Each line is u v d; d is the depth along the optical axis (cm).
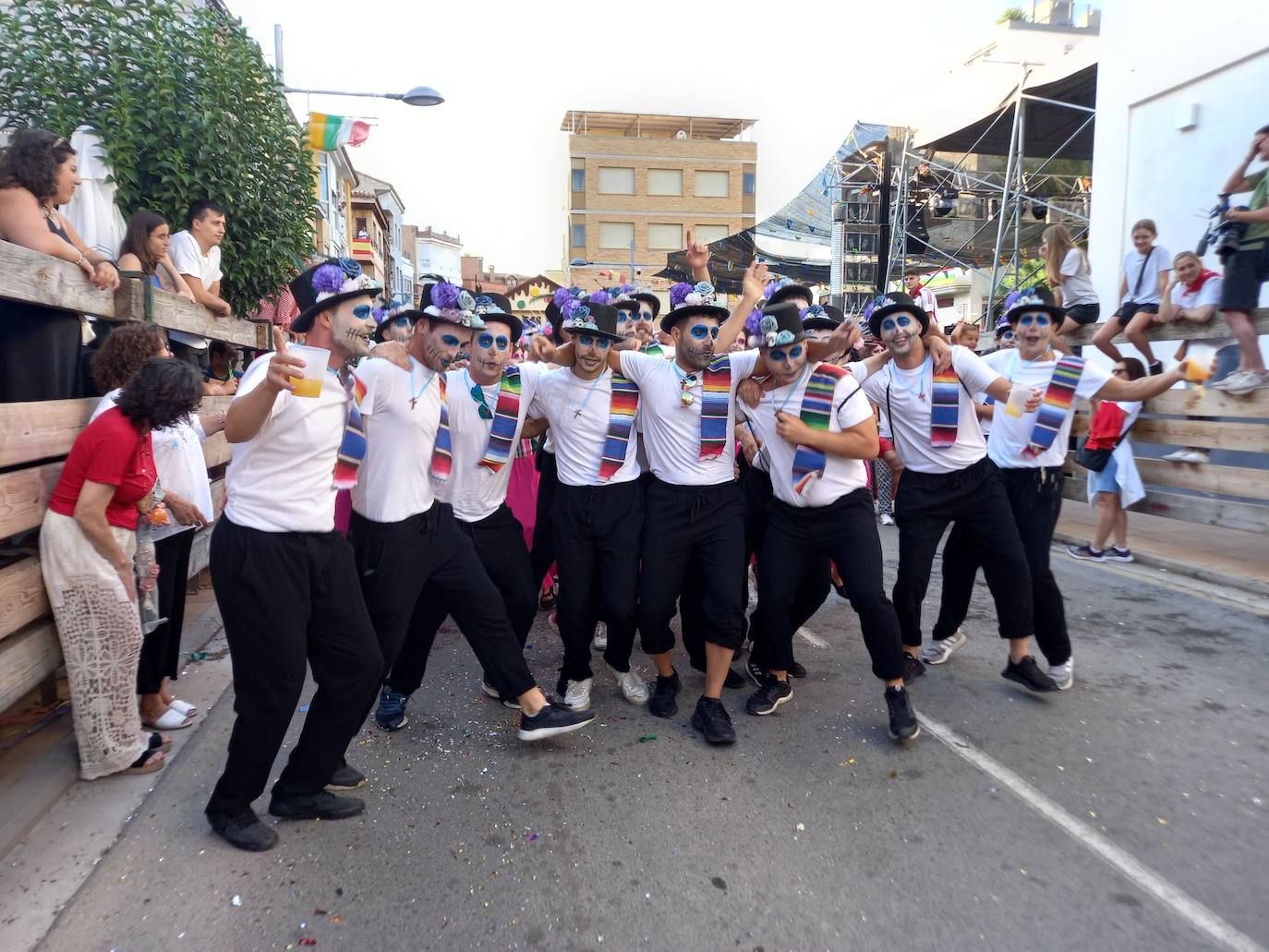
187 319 480
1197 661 461
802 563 384
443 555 340
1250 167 809
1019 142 1466
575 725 354
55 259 332
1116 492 688
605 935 239
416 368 329
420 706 412
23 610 295
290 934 239
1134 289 725
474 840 290
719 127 5091
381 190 4300
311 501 278
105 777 328
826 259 2095
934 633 466
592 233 4781
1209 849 280
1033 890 259
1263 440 595
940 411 393
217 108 653
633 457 391
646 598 385
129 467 307
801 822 301
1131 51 929
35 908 249
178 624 382
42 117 609
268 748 278
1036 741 365
